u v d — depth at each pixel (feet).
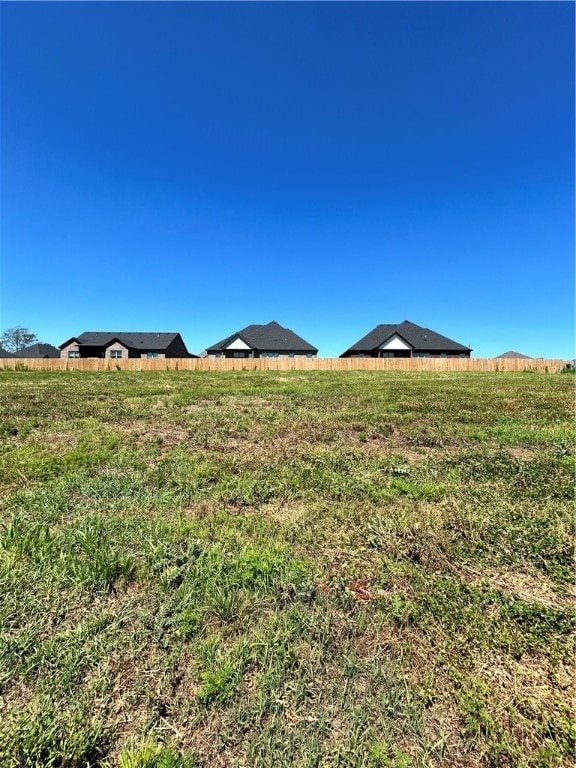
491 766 3.09
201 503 8.05
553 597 5.14
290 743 3.21
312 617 4.63
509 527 7.02
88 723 3.38
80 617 4.60
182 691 3.67
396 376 59.77
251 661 4.00
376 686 3.74
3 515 7.32
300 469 10.22
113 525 6.89
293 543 6.44
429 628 4.51
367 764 3.06
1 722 3.35
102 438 13.33
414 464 10.81
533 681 3.83
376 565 5.83
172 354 138.51
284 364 91.66
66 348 123.65
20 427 15.16
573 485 9.02
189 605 4.79
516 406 21.93
